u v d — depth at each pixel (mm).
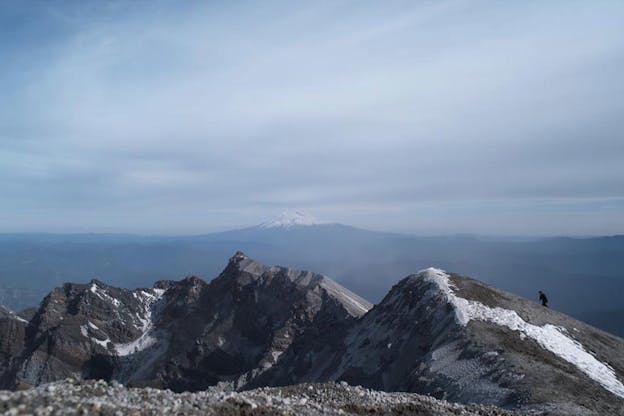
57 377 169250
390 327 100688
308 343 151625
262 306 186500
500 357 63094
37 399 19188
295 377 135125
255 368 153750
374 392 34938
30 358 173375
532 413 45875
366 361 96312
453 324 79812
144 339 193750
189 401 23625
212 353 174125
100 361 180875
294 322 168500
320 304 173750
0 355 184375
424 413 31688
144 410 20234
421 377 68625
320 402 30219
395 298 111562
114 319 199750
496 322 80250
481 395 55625
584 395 52688
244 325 183750
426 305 93062
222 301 199750
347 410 29438
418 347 83750
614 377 68625
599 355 77500
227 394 26578
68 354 178125
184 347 182625
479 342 70438
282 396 30875
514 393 53031
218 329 183750
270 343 162000
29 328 193500
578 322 89938
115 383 24516
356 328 120312
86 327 191000
